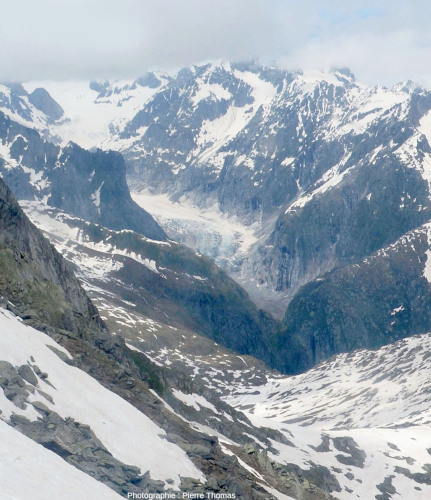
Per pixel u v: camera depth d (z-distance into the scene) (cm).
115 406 9694
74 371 9925
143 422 9862
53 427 8194
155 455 9306
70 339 11806
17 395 8262
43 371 9269
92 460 8231
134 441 9306
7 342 9225
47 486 5594
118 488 8162
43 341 10475
